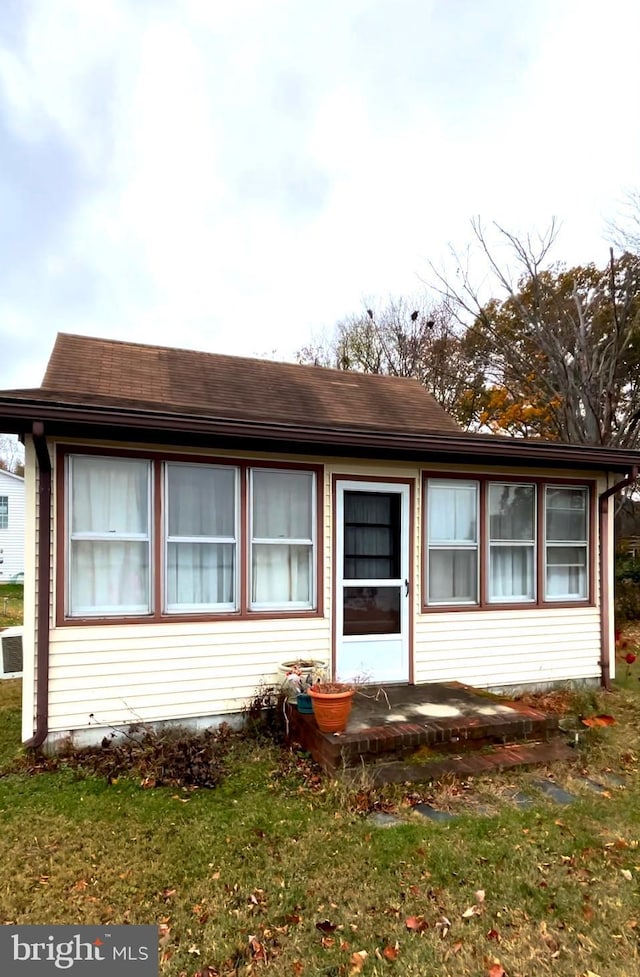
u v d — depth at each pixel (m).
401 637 6.08
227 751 4.73
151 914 2.72
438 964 2.41
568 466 6.69
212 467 5.39
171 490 5.23
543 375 14.84
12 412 4.03
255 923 2.65
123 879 2.98
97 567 4.97
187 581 5.29
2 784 4.12
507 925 2.65
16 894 2.86
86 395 4.96
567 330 14.50
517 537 6.77
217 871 3.05
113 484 5.04
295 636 5.60
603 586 7.12
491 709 5.09
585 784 4.20
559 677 6.82
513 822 3.60
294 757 4.59
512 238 14.94
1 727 5.43
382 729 4.50
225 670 5.30
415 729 4.50
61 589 4.77
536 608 6.75
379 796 3.89
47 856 3.19
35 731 4.62
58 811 3.71
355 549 5.99
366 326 24.05
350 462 5.94
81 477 4.93
